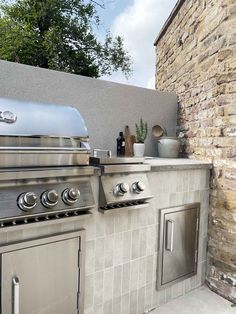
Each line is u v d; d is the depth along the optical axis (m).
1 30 7.67
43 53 7.70
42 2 7.90
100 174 1.62
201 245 2.36
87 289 1.62
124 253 1.80
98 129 2.67
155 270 2.01
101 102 2.68
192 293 2.26
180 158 2.87
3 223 1.24
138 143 2.66
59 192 1.40
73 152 1.49
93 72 8.52
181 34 3.22
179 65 3.26
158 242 2.01
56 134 1.47
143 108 3.00
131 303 1.87
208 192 2.39
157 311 2.00
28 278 1.34
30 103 1.49
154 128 3.10
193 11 2.87
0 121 1.28
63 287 1.48
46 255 1.41
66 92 2.45
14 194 1.25
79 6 8.16
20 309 1.32
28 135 1.35
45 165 1.37
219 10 2.31
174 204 2.12
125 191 1.68
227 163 2.21
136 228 1.86
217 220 2.30
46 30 8.01
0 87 2.10
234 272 2.15
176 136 3.22
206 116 2.52
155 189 1.97
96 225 1.64
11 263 1.29
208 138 2.46
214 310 2.02
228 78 2.20
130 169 1.74
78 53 8.26
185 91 3.02
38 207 1.31
